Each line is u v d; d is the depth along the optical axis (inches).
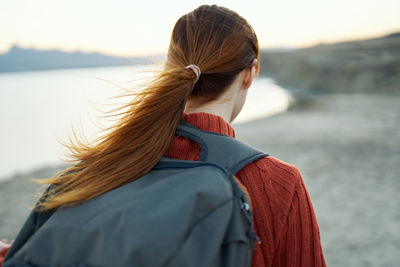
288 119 627.8
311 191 224.8
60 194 29.9
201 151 28.3
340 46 2172.7
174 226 22.0
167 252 21.3
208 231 22.3
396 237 151.7
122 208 24.0
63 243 24.5
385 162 275.4
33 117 1117.1
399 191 208.1
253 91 1678.2
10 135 811.4
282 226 26.4
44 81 4495.6
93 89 2418.8
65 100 1679.4
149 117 29.2
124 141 29.5
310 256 26.6
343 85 1237.7
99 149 30.9
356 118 541.6
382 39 2271.2
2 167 483.5
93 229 23.5
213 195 23.0
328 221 175.3
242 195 24.3
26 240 30.5
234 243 22.9
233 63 30.4
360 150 326.3
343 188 224.1
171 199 23.5
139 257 21.2
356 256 139.3
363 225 167.0
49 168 392.2
